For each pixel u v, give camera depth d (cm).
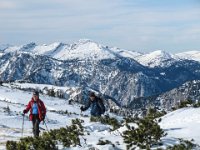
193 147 1335
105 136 1609
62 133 1437
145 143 1344
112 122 1780
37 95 1934
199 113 1788
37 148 1335
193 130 1548
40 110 1919
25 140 1376
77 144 1384
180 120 1761
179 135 1508
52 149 1347
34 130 1916
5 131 2156
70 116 4225
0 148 1491
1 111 3444
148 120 1384
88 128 1914
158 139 1359
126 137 1359
